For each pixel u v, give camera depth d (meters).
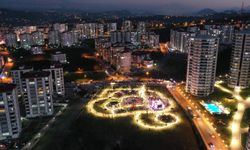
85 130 152.62
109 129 153.62
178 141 138.88
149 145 134.88
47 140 142.00
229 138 140.25
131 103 194.62
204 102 193.50
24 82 164.50
